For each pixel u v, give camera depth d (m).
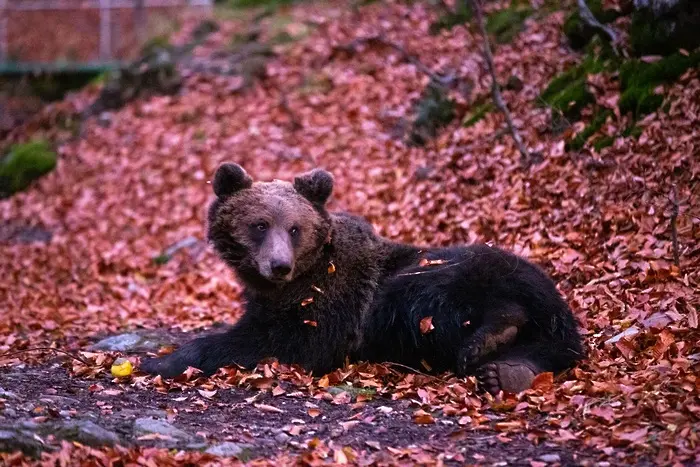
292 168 19.78
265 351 10.04
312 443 7.67
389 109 20.56
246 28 27.36
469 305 9.69
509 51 19.69
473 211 14.92
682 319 10.07
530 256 12.88
